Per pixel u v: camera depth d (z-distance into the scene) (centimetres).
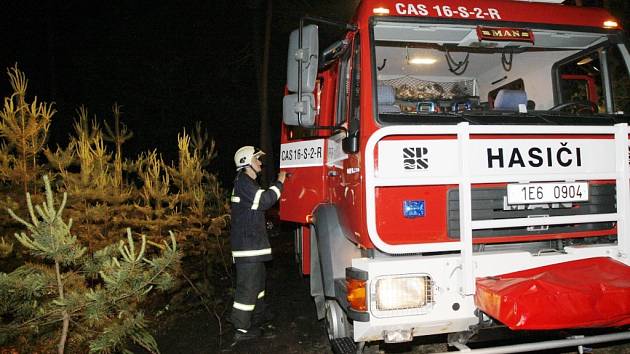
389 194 344
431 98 517
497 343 468
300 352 507
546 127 355
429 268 338
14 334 361
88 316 348
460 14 394
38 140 570
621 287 317
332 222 418
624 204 366
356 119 382
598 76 471
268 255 533
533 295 306
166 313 635
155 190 643
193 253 668
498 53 481
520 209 361
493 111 384
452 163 350
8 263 516
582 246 370
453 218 351
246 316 527
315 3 1512
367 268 332
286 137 576
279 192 523
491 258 347
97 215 577
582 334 407
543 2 430
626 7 732
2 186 553
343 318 435
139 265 357
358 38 389
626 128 369
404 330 338
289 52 389
